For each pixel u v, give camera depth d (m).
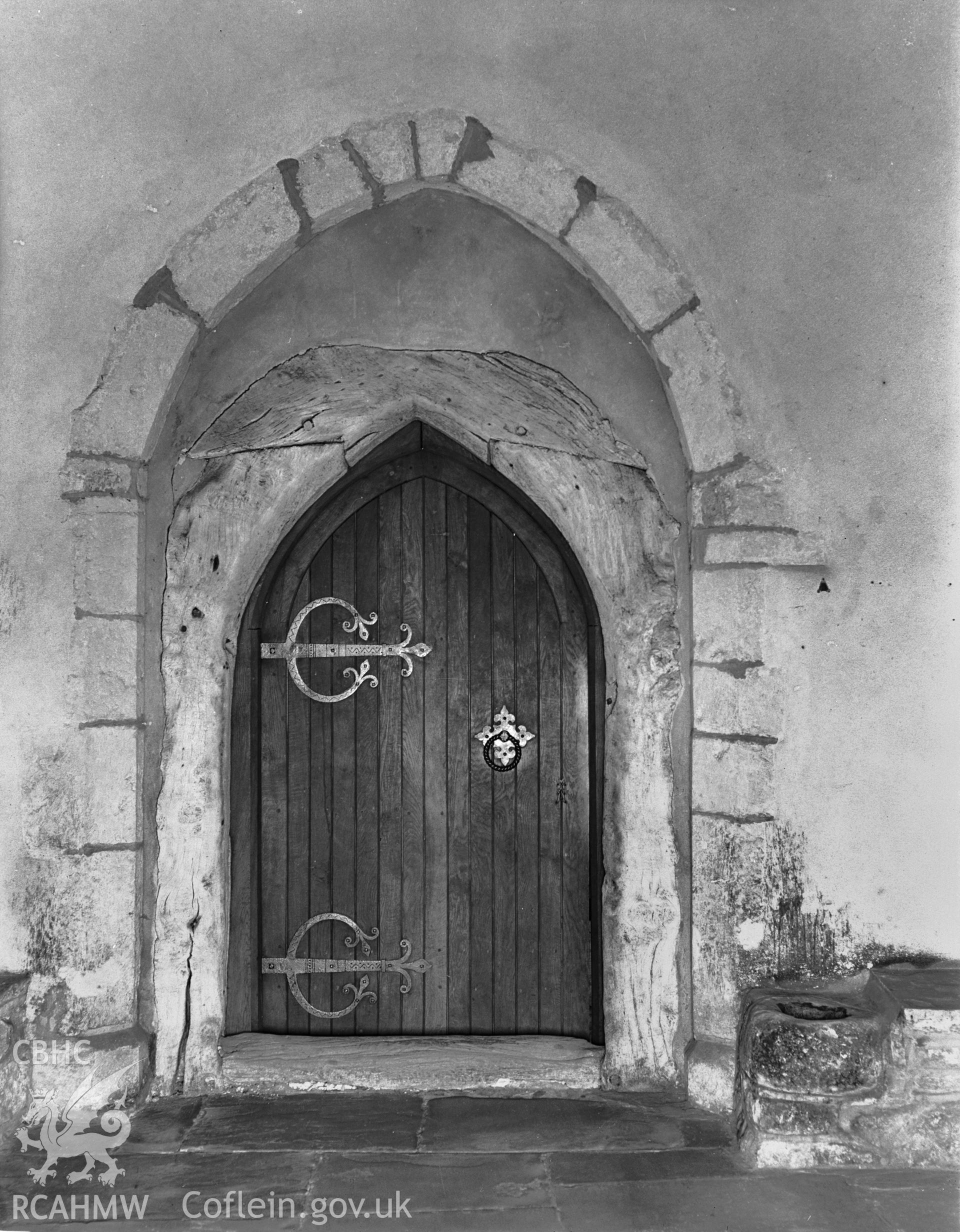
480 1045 3.69
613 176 3.38
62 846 3.31
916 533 3.27
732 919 3.31
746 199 3.35
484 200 3.43
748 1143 2.99
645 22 3.37
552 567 3.85
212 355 3.54
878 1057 2.96
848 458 3.30
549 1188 2.83
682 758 3.46
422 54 3.39
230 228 3.38
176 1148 3.09
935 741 3.25
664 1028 3.47
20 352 3.38
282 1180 2.88
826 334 3.31
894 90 3.29
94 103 3.40
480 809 3.86
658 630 3.49
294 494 3.62
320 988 3.85
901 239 3.29
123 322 3.38
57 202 3.39
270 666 3.87
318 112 3.39
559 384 3.57
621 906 3.50
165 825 3.48
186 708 3.52
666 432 3.49
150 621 3.49
